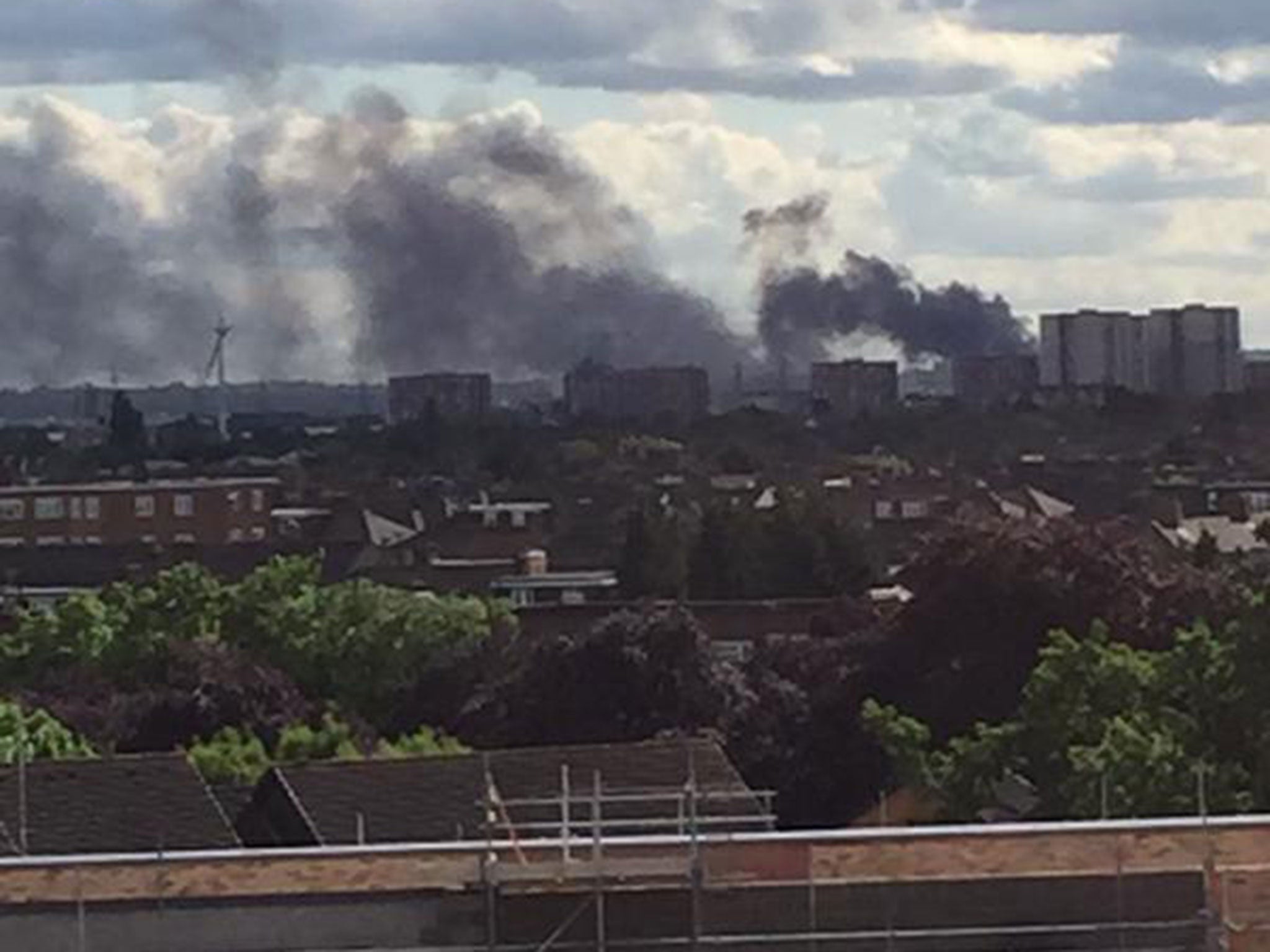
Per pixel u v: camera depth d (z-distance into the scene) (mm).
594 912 38562
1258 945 38406
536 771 54594
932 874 38906
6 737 67938
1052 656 61594
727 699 78375
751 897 38562
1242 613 62594
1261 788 55688
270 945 38844
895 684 78750
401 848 39031
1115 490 173375
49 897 38625
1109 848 39094
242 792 59625
